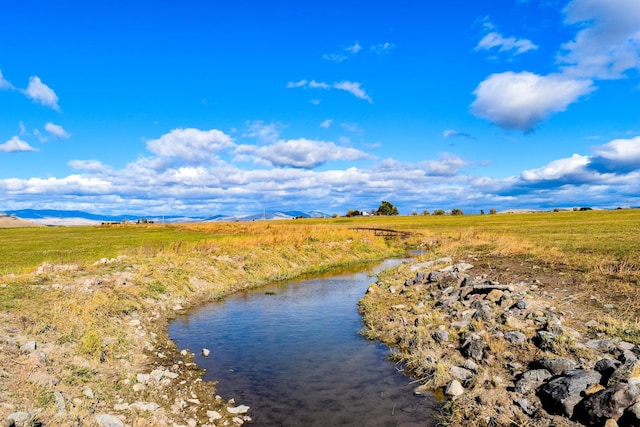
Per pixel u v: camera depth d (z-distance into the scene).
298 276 28.53
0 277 18.67
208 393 9.73
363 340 13.94
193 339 14.20
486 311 13.81
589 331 11.33
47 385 8.27
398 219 127.31
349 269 32.09
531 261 22.69
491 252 27.88
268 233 50.28
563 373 8.85
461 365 10.59
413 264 28.27
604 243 29.73
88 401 8.20
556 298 14.70
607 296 14.38
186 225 96.94
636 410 6.77
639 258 20.64
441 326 13.52
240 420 8.40
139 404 8.48
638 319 11.73
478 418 8.11
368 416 8.61
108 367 10.36
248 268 27.30
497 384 9.24
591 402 7.41
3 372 8.28
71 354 10.33
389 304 18.08
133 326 14.37
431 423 8.30
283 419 8.51
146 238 55.69
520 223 77.12
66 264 23.33
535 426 7.60
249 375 10.91
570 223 68.12
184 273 22.80
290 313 17.81
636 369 8.00
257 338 14.26
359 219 139.50
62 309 13.34
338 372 11.05
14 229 112.88
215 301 20.44
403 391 9.81
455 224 83.31
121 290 17.69
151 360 11.73
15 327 11.11
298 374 10.95
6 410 6.94
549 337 10.73
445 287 18.75
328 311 18.11
